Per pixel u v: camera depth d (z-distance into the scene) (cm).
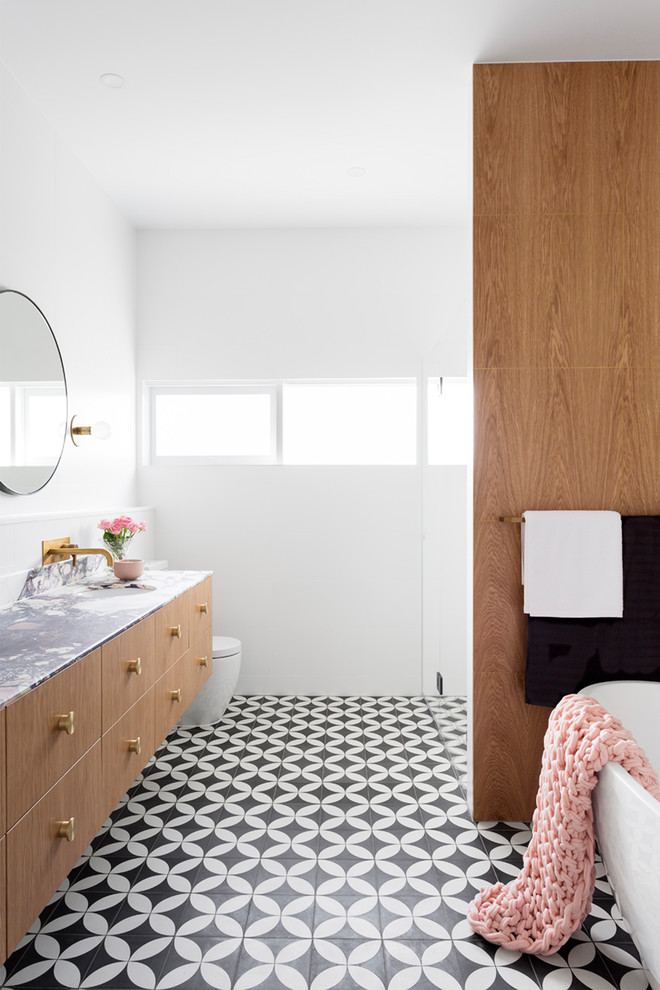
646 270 233
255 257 381
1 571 221
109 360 338
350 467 378
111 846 221
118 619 199
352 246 379
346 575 380
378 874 206
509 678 238
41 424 256
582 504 234
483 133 234
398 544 379
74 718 158
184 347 381
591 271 233
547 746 186
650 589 226
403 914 187
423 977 164
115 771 185
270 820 239
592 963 170
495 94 234
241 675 383
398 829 233
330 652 381
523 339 234
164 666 233
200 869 208
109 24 215
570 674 226
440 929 182
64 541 263
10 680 138
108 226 337
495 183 234
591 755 164
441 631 316
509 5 207
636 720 220
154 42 224
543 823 180
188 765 285
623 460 234
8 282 236
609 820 161
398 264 378
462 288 378
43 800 142
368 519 379
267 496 380
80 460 298
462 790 263
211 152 296
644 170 232
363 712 351
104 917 185
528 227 233
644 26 217
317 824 236
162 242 381
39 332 255
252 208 354
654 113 232
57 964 167
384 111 266
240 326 381
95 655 170
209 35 221
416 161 306
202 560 382
